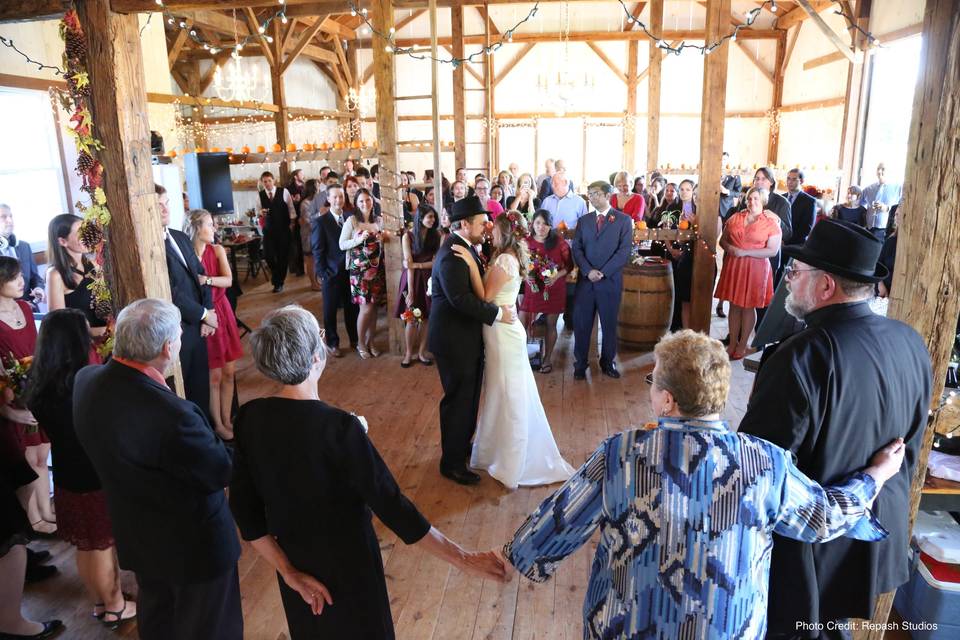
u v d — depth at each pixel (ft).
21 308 9.93
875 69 36.27
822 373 4.87
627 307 18.99
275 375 5.12
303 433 5.11
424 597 8.78
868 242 5.04
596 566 4.58
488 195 23.48
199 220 12.40
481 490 11.42
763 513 4.06
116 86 10.16
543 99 39.81
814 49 42.78
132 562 6.26
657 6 35.32
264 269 32.68
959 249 6.11
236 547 6.65
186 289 11.56
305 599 5.33
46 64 21.13
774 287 19.16
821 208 25.61
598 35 46.47
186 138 39.78
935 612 7.45
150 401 5.83
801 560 5.11
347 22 47.03
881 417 5.05
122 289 10.64
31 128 20.71
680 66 48.16
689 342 4.25
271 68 37.35
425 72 48.60
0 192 19.61
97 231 10.30
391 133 17.65
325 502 5.21
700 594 3.97
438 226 17.70
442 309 11.12
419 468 12.23
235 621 6.78
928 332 6.36
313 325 5.34
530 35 47.39
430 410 14.96
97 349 10.30
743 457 4.07
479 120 49.24
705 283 18.58
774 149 48.88
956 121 5.88
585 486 4.36
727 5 17.25
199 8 11.51
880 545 5.51
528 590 8.93
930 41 5.96
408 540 5.41
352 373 17.51
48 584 9.12
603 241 16.12
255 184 40.14
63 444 7.48
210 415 13.01
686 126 49.26
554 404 15.17
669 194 21.88
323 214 18.58
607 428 13.88
